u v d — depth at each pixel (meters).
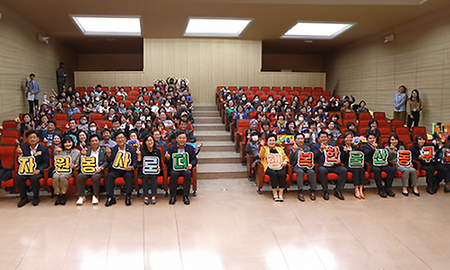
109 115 8.65
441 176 5.96
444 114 9.16
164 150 5.93
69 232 4.23
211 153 8.03
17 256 3.61
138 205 5.29
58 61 13.85
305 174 5.72
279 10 9.30
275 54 17.75
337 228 4.44
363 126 8.43
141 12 9.53
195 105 13.60
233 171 6.94
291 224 4.57
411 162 5.98
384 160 5.87
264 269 3.44
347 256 3.71
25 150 5.34
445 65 9.09
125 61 17.72
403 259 3.65
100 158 5.39
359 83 13.68
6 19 9.05
